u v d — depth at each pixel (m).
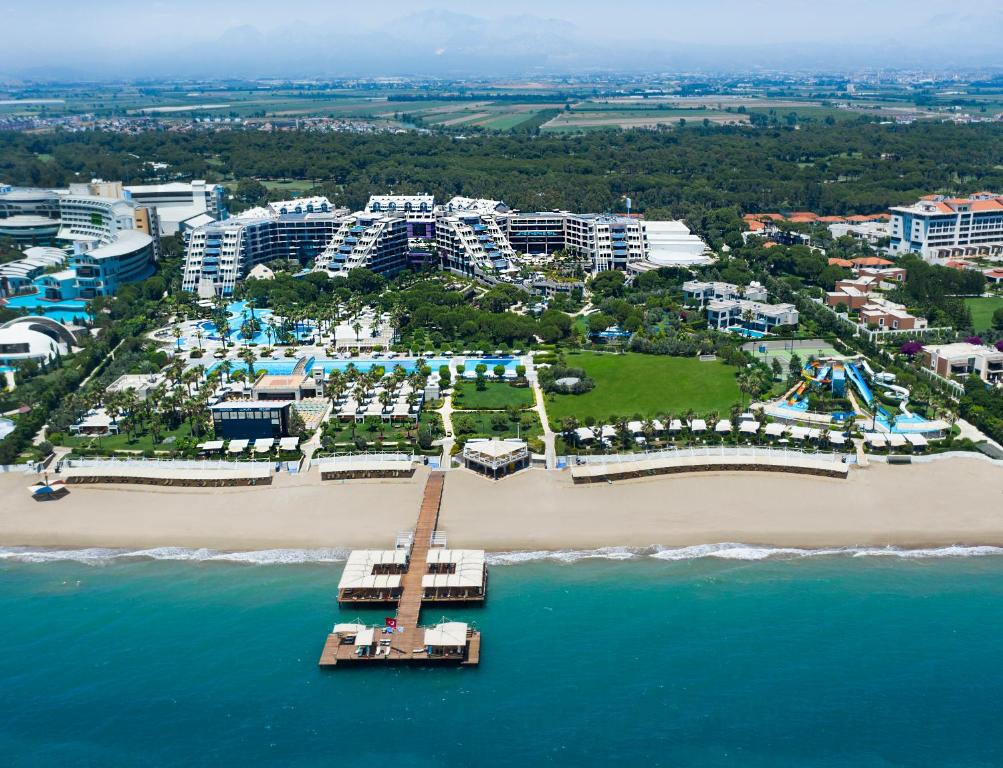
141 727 135.00
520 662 146.75
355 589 161.50
